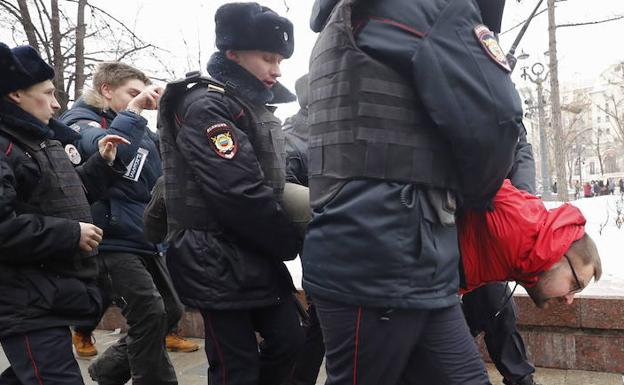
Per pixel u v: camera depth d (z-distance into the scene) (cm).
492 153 149
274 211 204
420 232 150
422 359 162
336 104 156
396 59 149
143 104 281
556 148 1294
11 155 205
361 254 149
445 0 149
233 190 198
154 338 288
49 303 205
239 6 213
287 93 239
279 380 243
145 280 292
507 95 147
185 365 382
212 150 202
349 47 154
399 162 149
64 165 224
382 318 151
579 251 178
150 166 315
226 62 218
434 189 154
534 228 172
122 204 295
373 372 155
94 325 230
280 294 225
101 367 307
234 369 221
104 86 318
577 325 336
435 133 153
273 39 216
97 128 294
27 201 210
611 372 330
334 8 167
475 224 179
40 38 920
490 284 266
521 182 262
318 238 158
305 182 279
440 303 153
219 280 210
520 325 348
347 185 153
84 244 212
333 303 157
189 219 214
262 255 218
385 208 148
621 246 610
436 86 144
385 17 153
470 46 147
